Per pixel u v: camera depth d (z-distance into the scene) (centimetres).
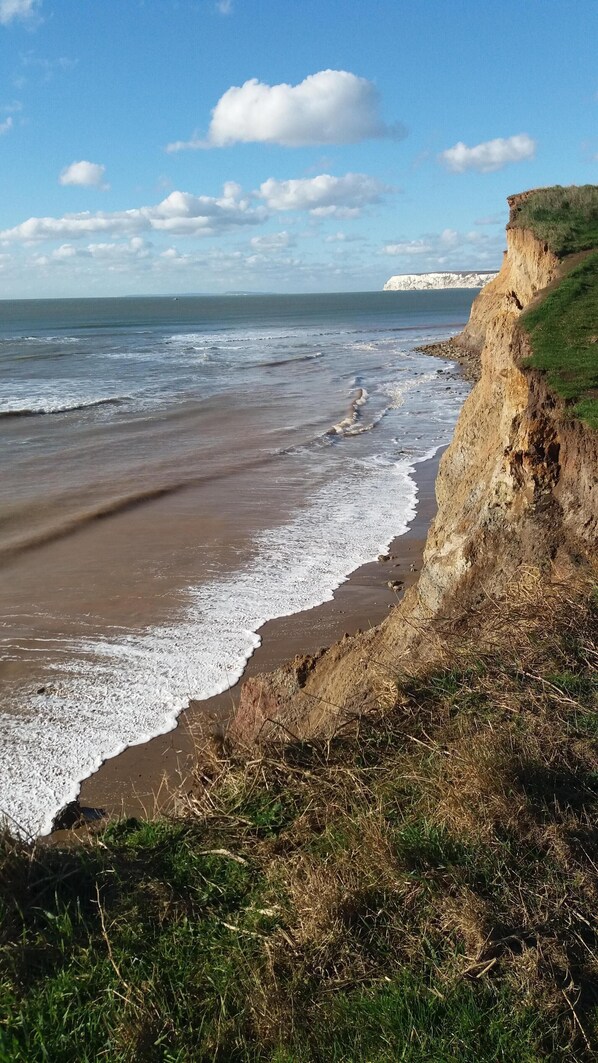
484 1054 288
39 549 1479
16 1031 318
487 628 594
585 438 749
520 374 889
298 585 1274
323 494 1856
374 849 382
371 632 809
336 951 342
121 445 2470
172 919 380
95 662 1021
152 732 854
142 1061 304
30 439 2562
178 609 1189
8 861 400
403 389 3772
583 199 2253
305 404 3284
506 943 329
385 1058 290
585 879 355
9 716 891
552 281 1498
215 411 3117
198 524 1630
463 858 372
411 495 1828
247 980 335
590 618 565
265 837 432
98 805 727
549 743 440
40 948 357
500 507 798
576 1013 301
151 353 5706
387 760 458
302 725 677
